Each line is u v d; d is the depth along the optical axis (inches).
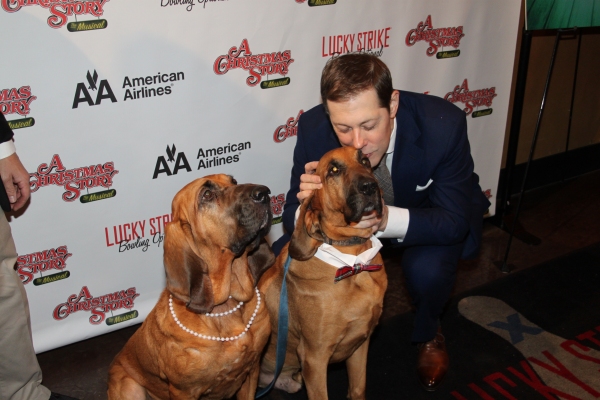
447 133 108.0
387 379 120.7
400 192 113.9
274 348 111.5
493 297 146.5
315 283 97.5
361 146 96.3
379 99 93.3
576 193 205.3
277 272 109.3
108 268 130.3
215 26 123.9
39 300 125.0
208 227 88.0
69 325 130.1
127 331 139.9
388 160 111.5
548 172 211.8
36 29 107.3
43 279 123.9
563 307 141.9
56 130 115.2
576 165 217.9
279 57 134.0
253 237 90.4
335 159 93.0
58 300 127.1
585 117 213.2
